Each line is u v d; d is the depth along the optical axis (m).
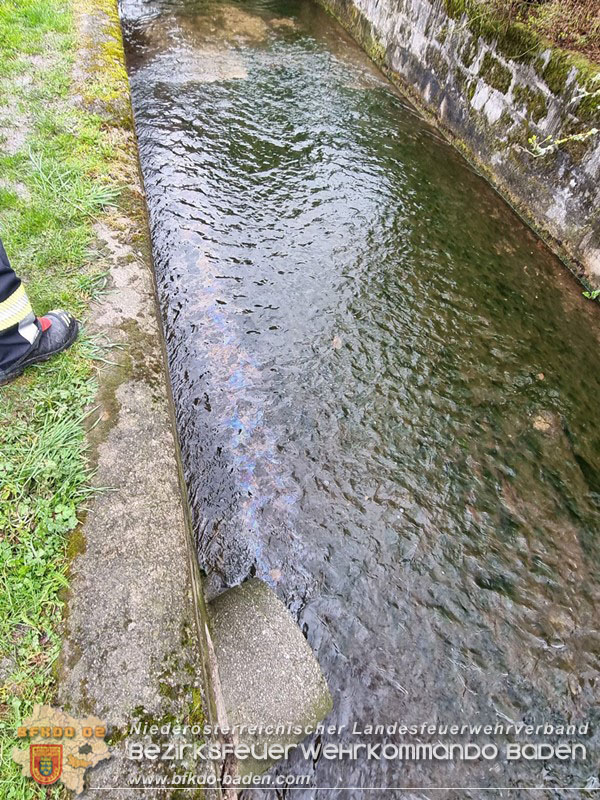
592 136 3.96
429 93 5.98
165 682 1.68
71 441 2.21
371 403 3.35
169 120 5.52
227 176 4.93
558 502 3.01
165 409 2.44
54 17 5.50
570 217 4.30
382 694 2.31
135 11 7.61
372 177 5.13
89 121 4.12
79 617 1.78
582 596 2.67
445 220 4.76
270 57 6.88
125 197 3.59
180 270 4.02
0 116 3.99
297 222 4.55
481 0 4.95
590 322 4.02
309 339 3.66
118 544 1.96
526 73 4.55
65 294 2.79
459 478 3.06
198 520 2.79
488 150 5.17
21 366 2.37
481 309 4.01
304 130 5.63
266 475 2.98
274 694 1.99
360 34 7.32
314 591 2.59
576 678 2.42
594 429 3.37
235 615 2.17
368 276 4.15
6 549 1.88
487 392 3.49
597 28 4.28
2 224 3.12
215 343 3.58
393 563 2.70
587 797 2.13
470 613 2.57
